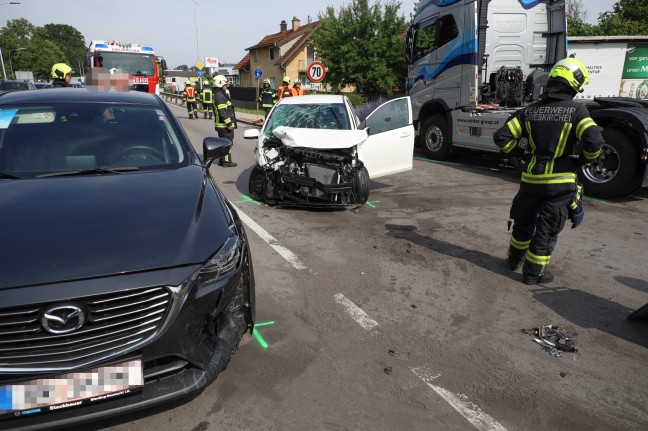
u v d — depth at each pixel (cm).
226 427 245
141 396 218
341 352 314
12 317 199
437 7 994
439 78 1012
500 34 979
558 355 316
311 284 419
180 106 3638
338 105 724
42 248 218
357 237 549
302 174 637
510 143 423
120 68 1836
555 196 405
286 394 271
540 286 425
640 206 691
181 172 319
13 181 290
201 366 231
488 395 274
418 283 427
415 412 259
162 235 237
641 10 2327
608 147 710
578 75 392
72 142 340
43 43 10219
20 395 200
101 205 258
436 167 1000
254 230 568
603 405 268
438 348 322
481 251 510
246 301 271
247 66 5447
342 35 2523
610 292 414
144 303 216
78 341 206
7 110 357
